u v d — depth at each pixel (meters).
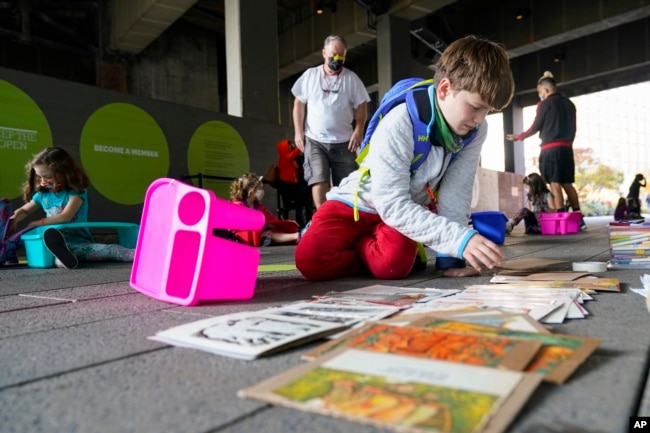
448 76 1.50
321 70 3.71
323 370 0.68
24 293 1.83
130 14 10.46
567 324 1.02
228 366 0.81
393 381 0.63
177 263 1.48
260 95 7.41
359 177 1.88
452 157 1.87
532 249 3.21
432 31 11.87
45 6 10.82
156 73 12.66
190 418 0.60
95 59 11.75
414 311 1.12
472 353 0.72
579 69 13.78
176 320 1.22
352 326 1.01
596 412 0.58
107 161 5.42
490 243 1.42
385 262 1.86
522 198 13.38
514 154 15.48
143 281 1.64
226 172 6.59
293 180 6.33
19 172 4.76
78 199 3.30
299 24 12.91
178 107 6.10
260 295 1.60
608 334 0.93
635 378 0.69
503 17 12.55
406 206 1.57
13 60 10.84
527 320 0.94
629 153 36.53
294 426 0.57
